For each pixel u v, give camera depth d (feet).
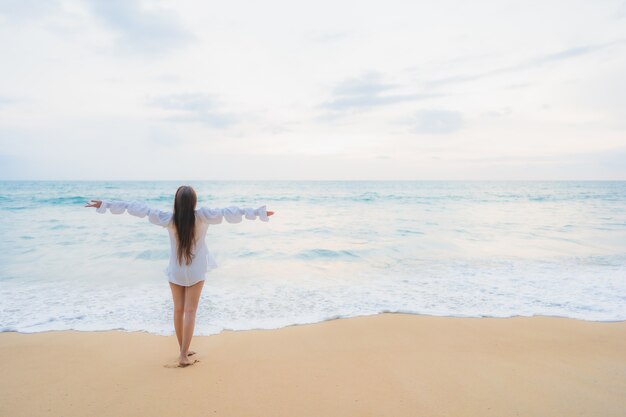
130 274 24.49
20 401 9.55
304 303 18.70
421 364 11.80
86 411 9.09
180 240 11.06
